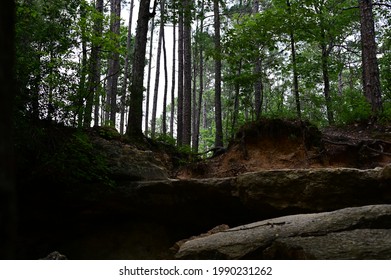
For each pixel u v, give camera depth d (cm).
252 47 1191
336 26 1694
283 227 582
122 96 1252
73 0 823
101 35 901
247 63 1231
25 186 777
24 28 720
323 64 1625
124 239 871
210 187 822
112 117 1614
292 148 1030
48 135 741
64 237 878
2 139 123
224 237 605
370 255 449
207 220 864
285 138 1052
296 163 991
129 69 2156
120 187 849
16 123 666
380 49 1723
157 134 1468
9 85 131
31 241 845
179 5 1264
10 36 137
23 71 679
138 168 898
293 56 1327
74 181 807
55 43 760
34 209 830
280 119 1075
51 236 866
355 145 994
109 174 857
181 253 588
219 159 1094
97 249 864
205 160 1124
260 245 550
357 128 1216
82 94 775
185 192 839
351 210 568
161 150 1177
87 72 816
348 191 738
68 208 851
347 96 1463
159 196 848
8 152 125
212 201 835
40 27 748
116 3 1884
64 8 809
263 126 1074
